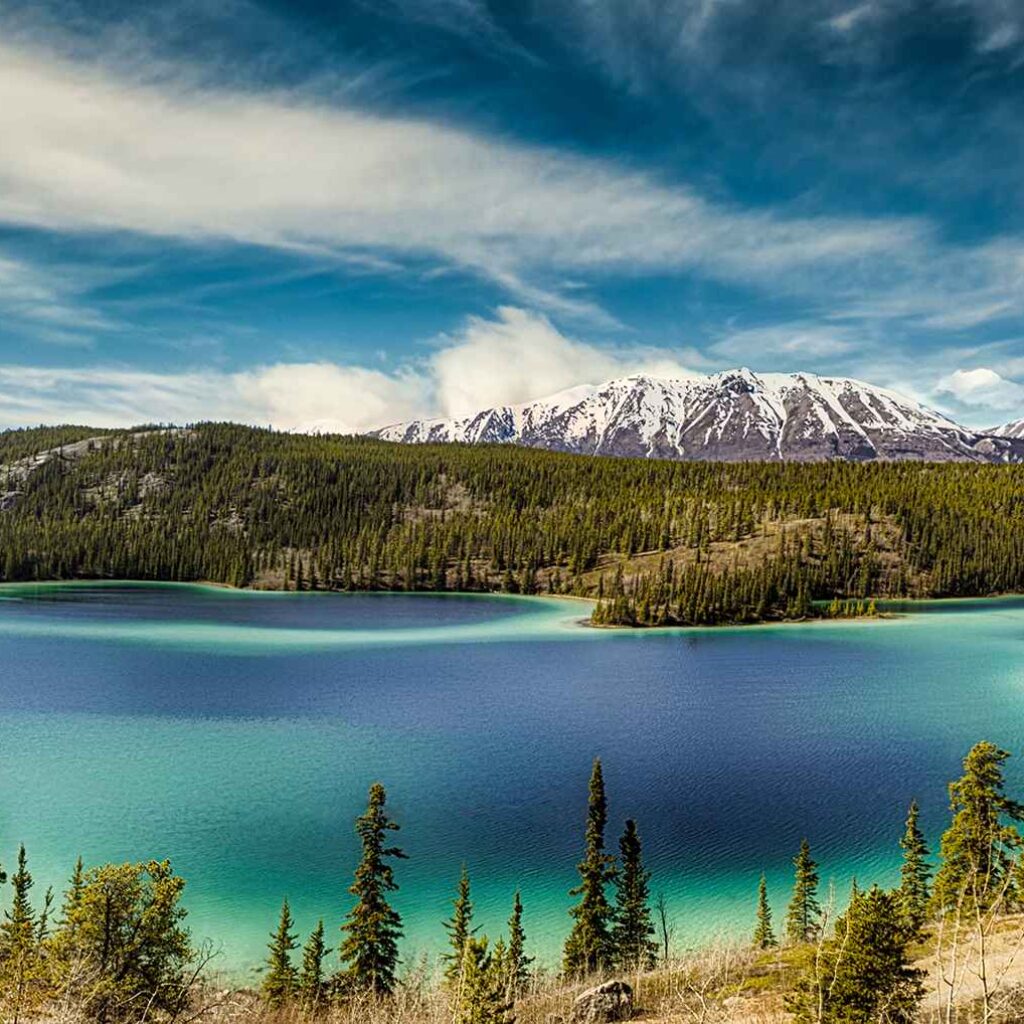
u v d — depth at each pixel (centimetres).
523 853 5575
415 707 9981
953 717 9494
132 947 2336
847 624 18000
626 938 4097
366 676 11994
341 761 7631
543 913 4747
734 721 9344
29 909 3600
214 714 9381
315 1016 3206
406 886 5088
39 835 5756
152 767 7338
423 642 15425
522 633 16825
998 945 2506
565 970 3872
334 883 5116
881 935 1789
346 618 18725
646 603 18438
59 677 11288
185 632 15862
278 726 8900
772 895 4969
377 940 3716
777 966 2847
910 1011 1778
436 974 3969
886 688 11212
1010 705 10150
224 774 7175
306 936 4447
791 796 6700
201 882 5088
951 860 3550
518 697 10656
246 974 3953
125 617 17962
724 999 2511
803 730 8912
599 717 9488
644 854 5550
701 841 5775
